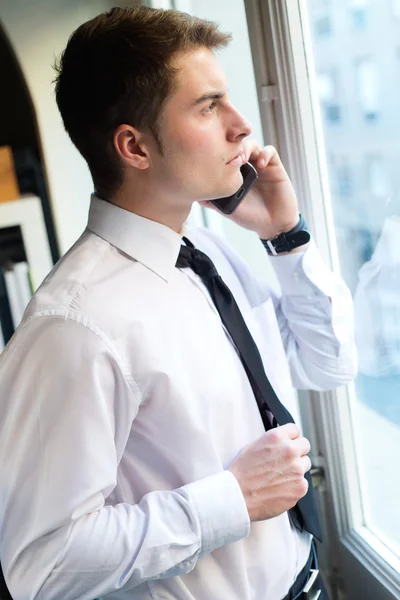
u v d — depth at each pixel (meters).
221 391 1.05
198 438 1.01
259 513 0.99
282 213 1.24
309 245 1.25
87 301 0.97
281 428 1.03
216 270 1.13
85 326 0.94
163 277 1.04
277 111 1.40
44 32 2.21
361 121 1.29
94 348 0.94
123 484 1.04
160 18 0.95
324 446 1.56
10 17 2.18
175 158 0.98
